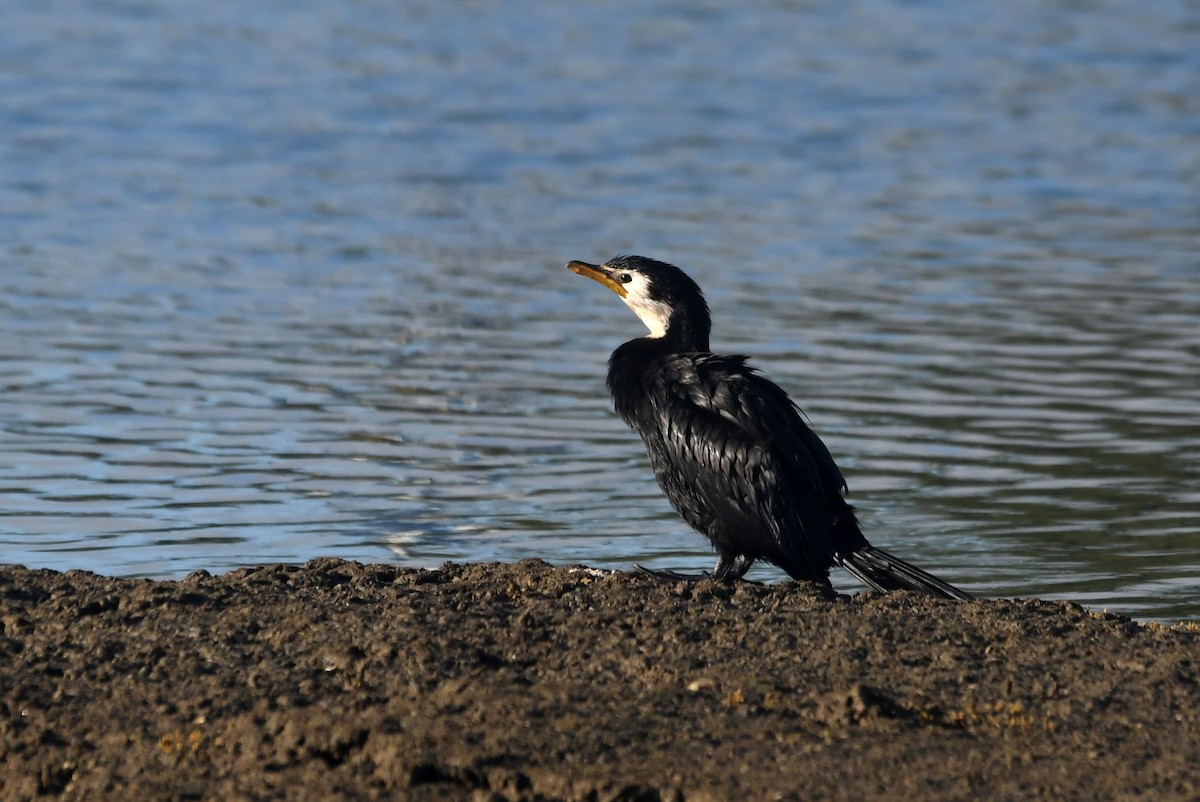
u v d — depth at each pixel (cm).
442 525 1401
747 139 3312
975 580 1281
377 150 3142
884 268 2381
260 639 940
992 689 869
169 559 1301
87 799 774
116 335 1981
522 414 1730
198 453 1579
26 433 1625
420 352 1945
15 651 932
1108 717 838
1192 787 761
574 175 2991
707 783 762
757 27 4578
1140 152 3272
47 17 4356
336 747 802
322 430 1661
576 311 2147
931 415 1728
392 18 4566
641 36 4406
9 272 2252
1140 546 1352
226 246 2439
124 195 2725
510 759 784
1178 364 1911
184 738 825
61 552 1314
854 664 898
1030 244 2542
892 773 775
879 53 4275
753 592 1012
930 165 3127
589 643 926
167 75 3725
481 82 3794
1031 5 5003
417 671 885
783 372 1878
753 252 2461
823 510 1051
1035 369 1895
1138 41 4484
